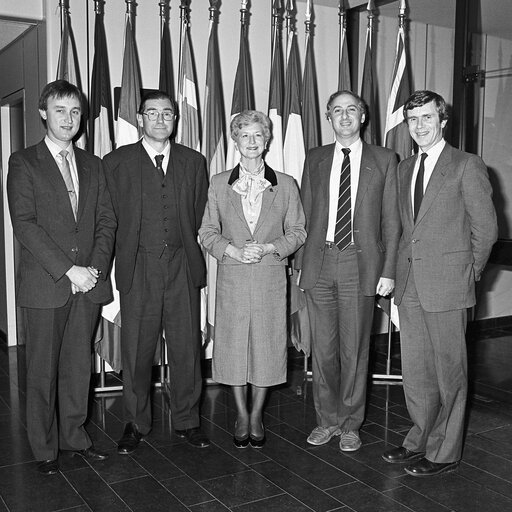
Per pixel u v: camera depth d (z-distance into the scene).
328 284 3.01
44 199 2.72
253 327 3.01
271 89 4.02
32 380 2.78
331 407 3.19
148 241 2.98
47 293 2.72
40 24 3.98
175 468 2.88
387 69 5.11
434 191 2.71
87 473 2.83
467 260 2.72
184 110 3.80
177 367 3.15
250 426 3.15
